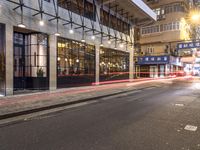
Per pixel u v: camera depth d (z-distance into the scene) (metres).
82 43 17.52
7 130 5.57
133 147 4.41
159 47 38.53
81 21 17.17
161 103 9.98
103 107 8.98
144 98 11.79
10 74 11.27
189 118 6.93
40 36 13.56
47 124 6.17
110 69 22.25
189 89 17.17
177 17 34.94
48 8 13.76
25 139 4.88
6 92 11.12
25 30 12.66
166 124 6.20
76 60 16.83
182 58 42.44
